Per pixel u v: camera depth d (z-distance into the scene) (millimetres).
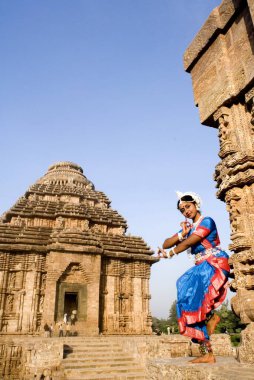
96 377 16266
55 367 17578
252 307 4441
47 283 28766
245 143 5500
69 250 29828
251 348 4023
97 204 41688
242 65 5691
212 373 3367
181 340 16016
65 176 44531
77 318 28797
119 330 30328
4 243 29734
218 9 6379
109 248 32750
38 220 34625
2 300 27875
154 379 4434
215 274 3992
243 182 5188
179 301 4180
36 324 27812
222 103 5930
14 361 18312
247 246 4871
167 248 4594
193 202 4496
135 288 32719
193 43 7020
